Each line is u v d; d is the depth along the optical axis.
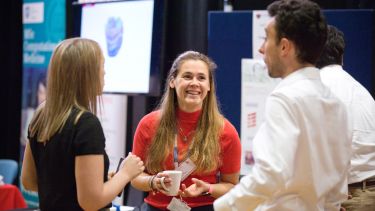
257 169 1.62
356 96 2.27
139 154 2.41
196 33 4.21
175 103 2.42
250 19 3.53
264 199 1.65
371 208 2.27
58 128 1.77
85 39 1.86
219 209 1.72
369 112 2.27
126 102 4.46
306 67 1.74
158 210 2.35
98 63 1.83
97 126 1.77
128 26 4.09
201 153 2.31
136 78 4.00
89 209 1.75
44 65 5.26
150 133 2.39
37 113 1.89
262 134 1.67
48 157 1.80
